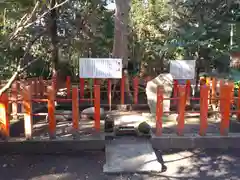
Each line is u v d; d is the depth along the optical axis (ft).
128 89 25.17
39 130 16.26
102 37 37.04
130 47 43.04
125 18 24.91
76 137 14.23
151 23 43.93
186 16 36.73
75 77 36.88
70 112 19.12
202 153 13.78
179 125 14.48
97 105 14.35
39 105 21.65
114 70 21.02
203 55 32.65
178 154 13.69
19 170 11.89
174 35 37.78
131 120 18.57
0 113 13.69
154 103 19.75
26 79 22.47
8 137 13.91
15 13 9.21
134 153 12.96
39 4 7.16
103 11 34.17
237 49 30.27
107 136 14.67
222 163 12.60
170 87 19.69
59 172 11.72
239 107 17.44
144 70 43.88
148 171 11.68
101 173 11.60
